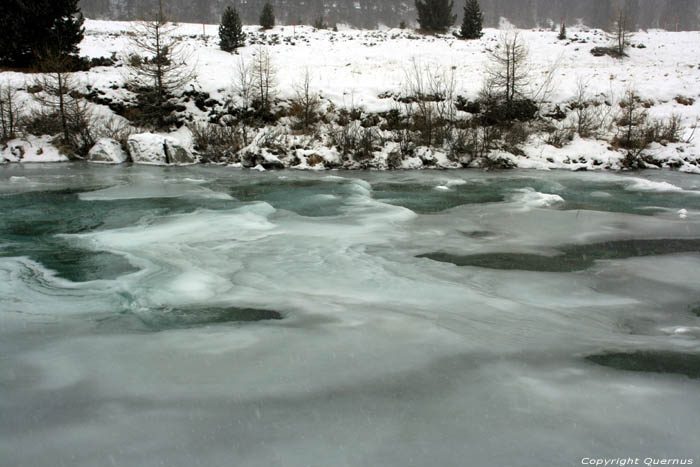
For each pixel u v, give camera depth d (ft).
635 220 29.07
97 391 10.60
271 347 12.67
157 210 31.24
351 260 20.81
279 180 45.75
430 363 11.77
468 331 13.65
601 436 8.93
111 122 63.41
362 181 45.65
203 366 11.68
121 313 15.14
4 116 59.41
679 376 11.14
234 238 24.44
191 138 62.69
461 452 8.51
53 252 21.83
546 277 18.71
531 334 13.53
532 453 8.46
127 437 9.02
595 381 10.93
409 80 70.79
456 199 36.99
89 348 12.69
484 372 11.34
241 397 10.32
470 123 62.39
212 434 9.08
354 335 13.38
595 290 17.31
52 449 8.68
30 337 13.42
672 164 53.67
